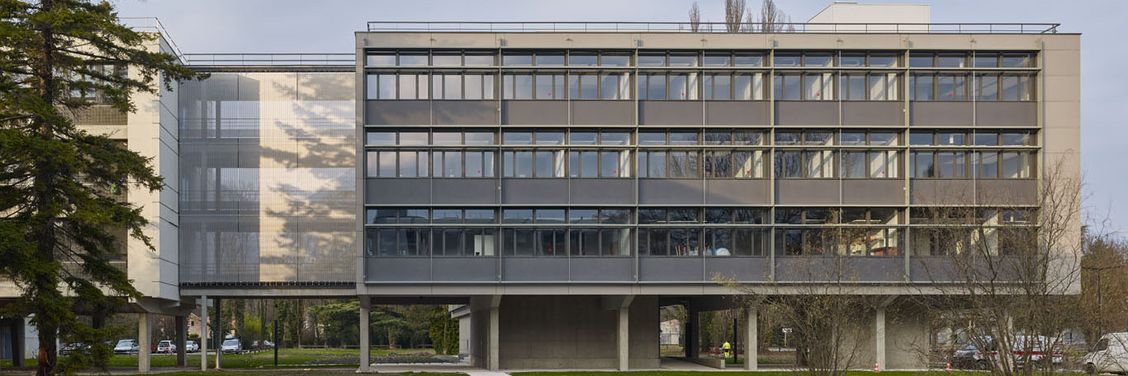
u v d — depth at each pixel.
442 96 44.75
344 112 47.47
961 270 24.08
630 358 49.62
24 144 27.03
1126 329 36.44
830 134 45.47
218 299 49.19
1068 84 45.50
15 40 27.38
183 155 47.03
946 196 41.22
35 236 28.88
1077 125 45.34
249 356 72.00
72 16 28.11
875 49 45.19
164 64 31.42
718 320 78.56
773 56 45.03
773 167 44.91
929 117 45.19
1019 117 45.47
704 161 45.06
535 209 44.91
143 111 43.25
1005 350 20.64
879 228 44.91
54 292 28.56
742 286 42.75
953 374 28.69
